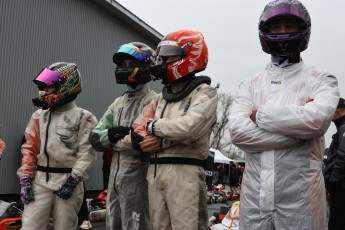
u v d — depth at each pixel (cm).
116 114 354
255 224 217
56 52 984
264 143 218
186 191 266
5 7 838
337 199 361
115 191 336
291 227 208
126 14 1212
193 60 291
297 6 233
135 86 351
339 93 224
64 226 340
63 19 1010
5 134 839
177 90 297
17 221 519
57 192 338
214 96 283
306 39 234
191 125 262
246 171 231
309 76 229
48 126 357
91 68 1112
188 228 260
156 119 280
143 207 327
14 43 862
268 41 235
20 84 879
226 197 1402
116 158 337
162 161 275
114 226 336
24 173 354
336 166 354
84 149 353
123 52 343
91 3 1116
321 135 215
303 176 213
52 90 357
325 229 216
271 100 232
